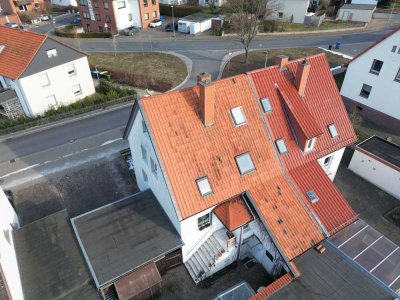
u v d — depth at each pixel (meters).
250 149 20.95
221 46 58.19
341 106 24.84
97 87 44.59
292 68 23.53
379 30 62.31
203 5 76.75
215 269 21.42
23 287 17.59
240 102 21.34
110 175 29.19
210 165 19.72
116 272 18.19
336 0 73.75
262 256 21.38
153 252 19.27
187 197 18.81
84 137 34.28
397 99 32.22
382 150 27.64
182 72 49.28
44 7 85.88
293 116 22.11
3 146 33.38
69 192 27.55
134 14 67.56
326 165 25.66
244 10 49.31
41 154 32.00
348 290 17.44
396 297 16.84
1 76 37.53
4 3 78.00
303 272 18.38
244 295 19.25
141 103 18.83
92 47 60.12
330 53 53.34
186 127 19.55
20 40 37.12
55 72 38.28
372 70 33.44
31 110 37.66
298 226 19.72
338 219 20.61
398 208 25.48
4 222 20.02
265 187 20.72
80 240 19.84
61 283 17.80
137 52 57.09
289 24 66.50
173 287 20.61
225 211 19.86
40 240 20.09
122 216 21.45
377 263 18.66
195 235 20.81
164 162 18.67
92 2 65.44
